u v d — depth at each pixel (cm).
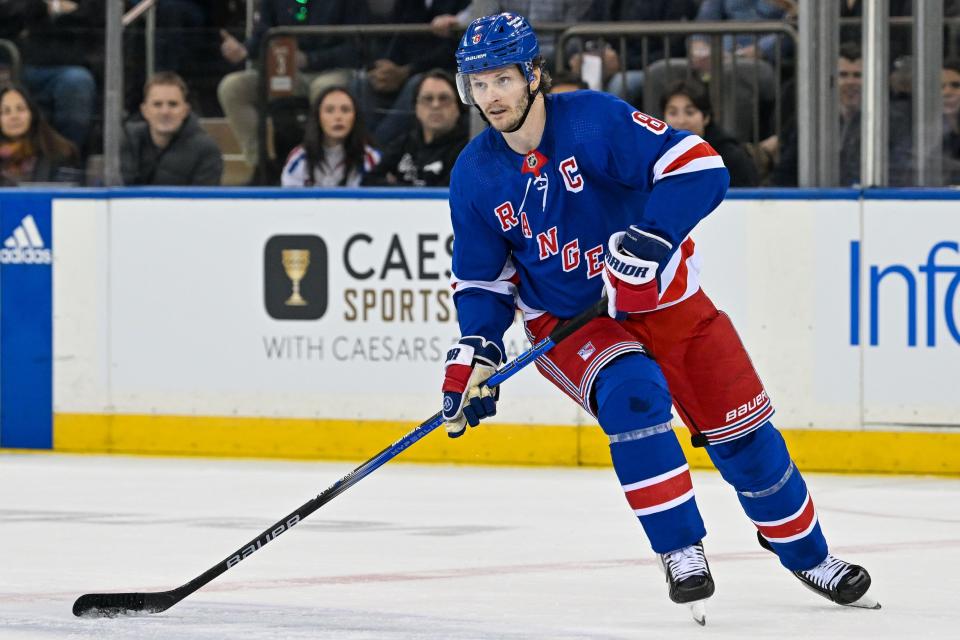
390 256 2144
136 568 1355
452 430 1105
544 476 2014
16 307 2256
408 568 1351
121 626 1069
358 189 2148
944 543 1505
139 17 2278
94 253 2228
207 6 2284
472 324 1114
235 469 2078
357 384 2159
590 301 1091
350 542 1505
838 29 2102
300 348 2173
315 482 1959
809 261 2048
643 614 1120
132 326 2220
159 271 2209
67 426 2248
